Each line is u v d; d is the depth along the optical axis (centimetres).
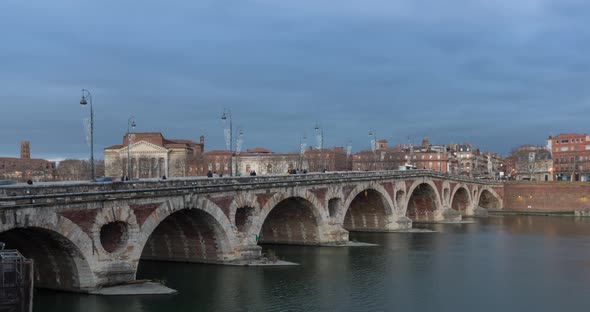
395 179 12000
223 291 6222
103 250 5466
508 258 8662
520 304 5997
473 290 6575
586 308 5859
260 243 9862
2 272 4038
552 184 17562
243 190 7344
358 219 12194
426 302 6031
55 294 5519
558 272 7600
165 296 5866
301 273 7275
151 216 5922
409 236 11212
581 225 13550
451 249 9506
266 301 5931
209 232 7138
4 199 4531
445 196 14850
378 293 6391
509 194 18150
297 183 8500
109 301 5378
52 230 4950
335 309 5712
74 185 5175
